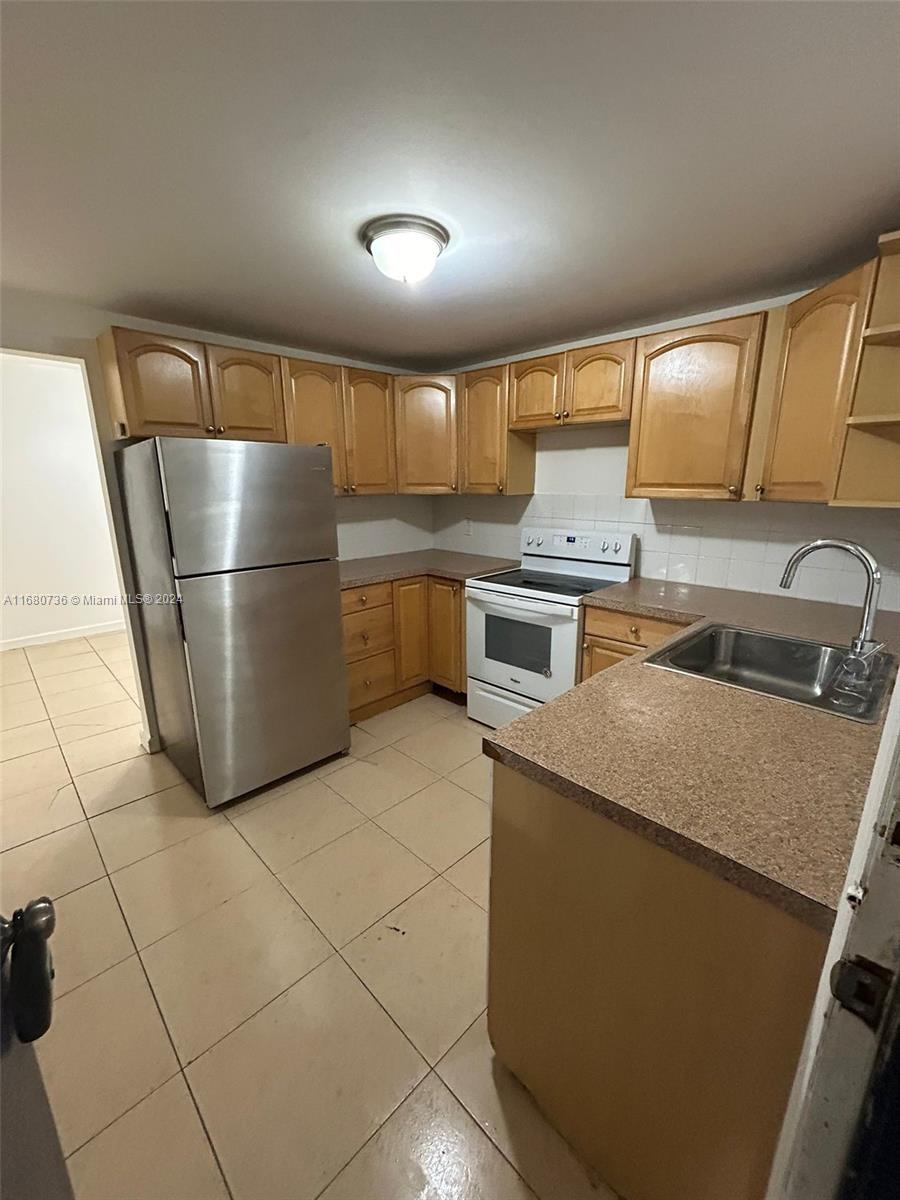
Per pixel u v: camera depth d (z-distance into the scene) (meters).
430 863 1.88
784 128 1.09
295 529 2.25
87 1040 1.29
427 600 3.20
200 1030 1.31
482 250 1.66
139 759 2.62
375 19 0.83
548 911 1.02
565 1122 1.08
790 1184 0.52
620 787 0.87
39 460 4.20
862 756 0.97
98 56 0.88
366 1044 1.28
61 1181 0.68
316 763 2.55
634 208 1.41
